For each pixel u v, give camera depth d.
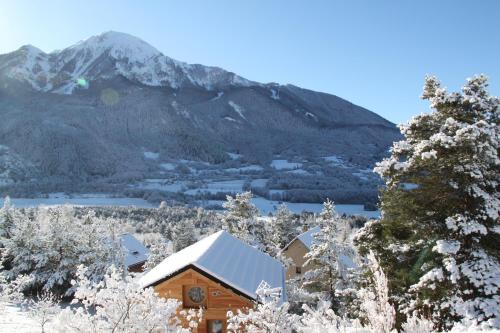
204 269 16.61
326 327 7.84
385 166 13.14
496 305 10.62
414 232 13.72
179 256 21.67
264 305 9.66
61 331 7.79
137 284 8.61
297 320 9.80
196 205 145.12
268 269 21.41
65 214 37.69
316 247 26.36
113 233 42.03
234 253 20.62
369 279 13.20
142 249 57.06
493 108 12.84
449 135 12.55
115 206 125.69
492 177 12.23
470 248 11.97
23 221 38.31
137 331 8.12
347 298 17.28
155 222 98.94
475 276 11.13
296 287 26.98
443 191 12.82
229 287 16.69
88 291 8.35
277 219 54.22
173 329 8.66
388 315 6.65
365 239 14.41
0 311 20.17
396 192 13.50
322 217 26.55
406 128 13.91
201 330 16.81
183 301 17.17
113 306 8.11
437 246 11.63
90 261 34.53
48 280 32.81
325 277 25.50
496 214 11.33
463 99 12.88
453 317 11.42
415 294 12.60
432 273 11.68
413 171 12.80
